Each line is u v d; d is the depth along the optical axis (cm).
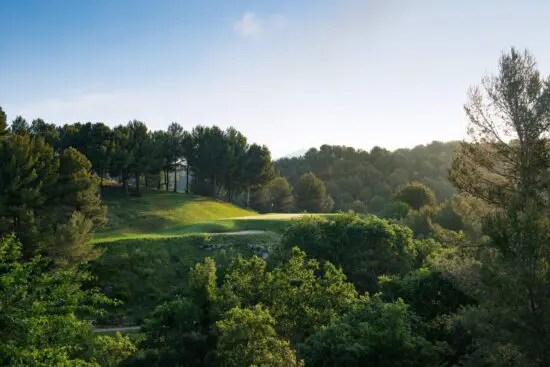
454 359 2144
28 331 1169
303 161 15950
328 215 6512
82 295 1466
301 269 3162
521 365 1459
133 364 2427
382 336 1952
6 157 4669
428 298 2564
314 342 2088
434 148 16012
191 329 2806
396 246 4081
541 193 2031
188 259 4559
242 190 10706
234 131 10012
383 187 12694
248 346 2053
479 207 2531
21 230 4059
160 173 9731
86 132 7912
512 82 2280
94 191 5247
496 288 1502
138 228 6450
